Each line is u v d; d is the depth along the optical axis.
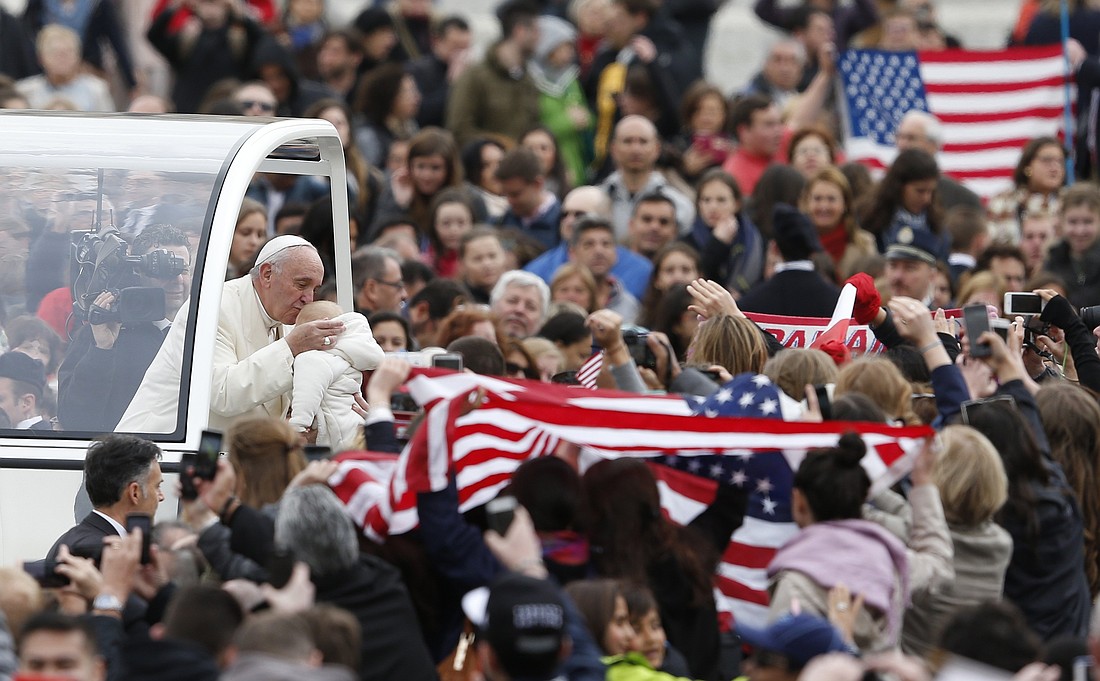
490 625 19.22
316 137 34.22
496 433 25.45
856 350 33.59
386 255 39.47
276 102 58.00
